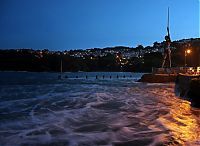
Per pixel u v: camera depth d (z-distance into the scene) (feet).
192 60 472.44
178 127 56.39
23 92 158.61
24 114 74.49
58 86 222.69
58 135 49.93
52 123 60.90
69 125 58.70
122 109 84.38
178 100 111.55
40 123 60.85
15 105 95.50
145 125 58.23
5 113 76.48
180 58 500.74
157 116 70.59
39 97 125.39
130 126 57.31
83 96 127.75
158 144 43.65
